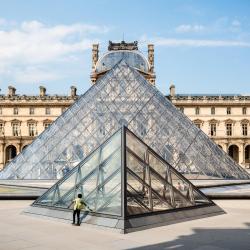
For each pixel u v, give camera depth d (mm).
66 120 54594
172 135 52500
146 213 24375
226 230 23344
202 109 142625
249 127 142000
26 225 24875
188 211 27109
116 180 24906
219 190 43750
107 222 23344
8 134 141625
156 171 27172
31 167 49875
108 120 54500
